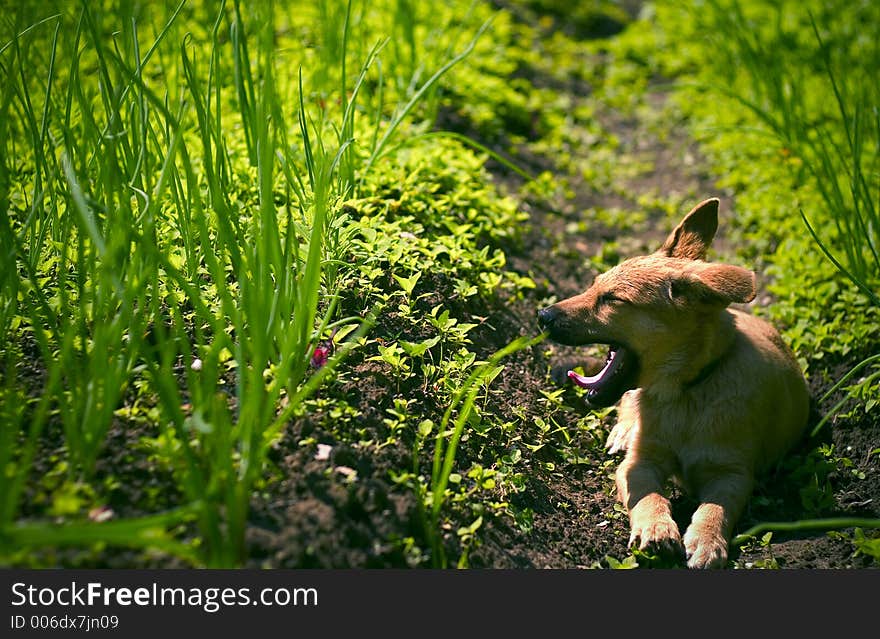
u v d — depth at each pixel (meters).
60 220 5.46
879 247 6.77
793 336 6.63
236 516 3.68
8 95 5.04
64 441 4.18
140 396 4.48
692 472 5.45
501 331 6.29
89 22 4.59
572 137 10.24
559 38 12.84
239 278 4.43
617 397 5.63
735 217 8.68
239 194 6.32
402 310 5.52
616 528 5.05
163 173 4.62
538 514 4.93
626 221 8.73
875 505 5.27
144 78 7.63
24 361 4.65
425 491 4.46
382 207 6.48
